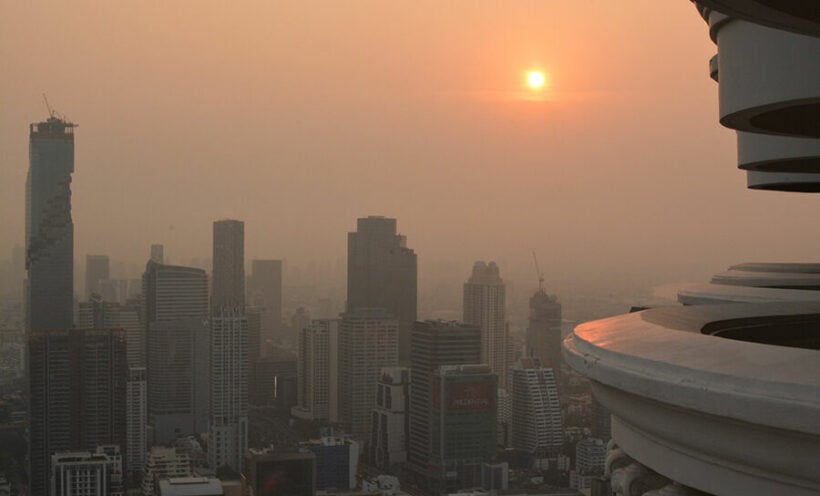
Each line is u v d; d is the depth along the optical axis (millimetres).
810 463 1313
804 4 2186
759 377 1362
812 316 2436
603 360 1700
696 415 1463
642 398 1585
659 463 1643
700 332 2092
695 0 2217
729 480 1469
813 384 1299
